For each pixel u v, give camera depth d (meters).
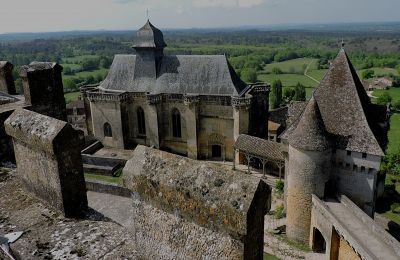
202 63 56.88
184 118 56.88
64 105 19.39
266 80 163.00
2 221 9.58
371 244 25.34
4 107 16.91
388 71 188.38
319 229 30.47
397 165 54.66
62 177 9.66
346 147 31.16
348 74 32.34
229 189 6.70
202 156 57.81
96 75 183.88
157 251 7.84
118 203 22.67
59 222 9.56
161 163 7.71
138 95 58.22
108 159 51.56
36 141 9.73
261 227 6.98
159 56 59.44
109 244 8.65
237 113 51.72
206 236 6.90
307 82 154.00
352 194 32.12
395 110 111.62
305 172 31.17
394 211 41.09
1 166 14.17
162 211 7.52
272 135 62.56
